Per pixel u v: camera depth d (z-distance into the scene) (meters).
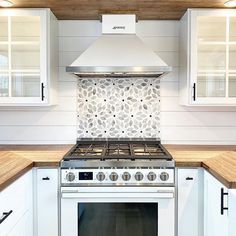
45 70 2.37
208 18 2.41
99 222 2.04
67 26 2.70
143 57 2.28
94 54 2.29
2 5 2.29
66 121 2.72
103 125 2.74
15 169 1.76
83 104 2.73
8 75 2.43
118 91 2.72
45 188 2.04
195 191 2.04
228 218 1.58
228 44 2.43
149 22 2.70
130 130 2.74
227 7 2.34
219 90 2.46
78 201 2.03
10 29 2.42
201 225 2.05
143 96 2.72
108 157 2.08
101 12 2.48
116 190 2.01
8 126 2.71
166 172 2.02
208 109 2.71
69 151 2.29
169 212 2.03
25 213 1.90
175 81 2.71
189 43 2.38
